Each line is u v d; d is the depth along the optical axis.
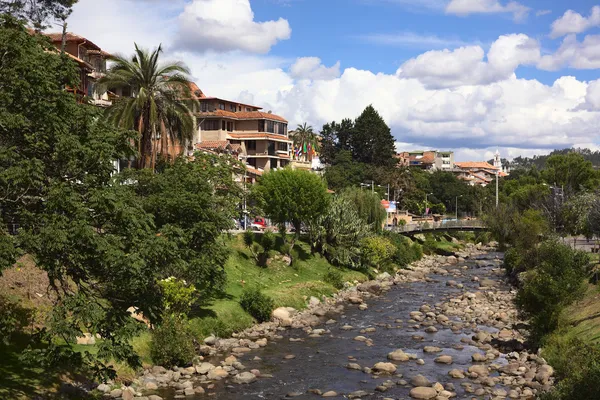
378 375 31.92
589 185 106.38
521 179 142.38
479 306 52.12
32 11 37.19
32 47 20.64
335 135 165.25
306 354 36.09
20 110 19.23
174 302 34.03
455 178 169.00
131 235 20.91
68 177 20.41
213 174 45.12
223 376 30.75
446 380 31.05
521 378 30.36
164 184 37.50
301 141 139.88
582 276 36.72
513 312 49.06
